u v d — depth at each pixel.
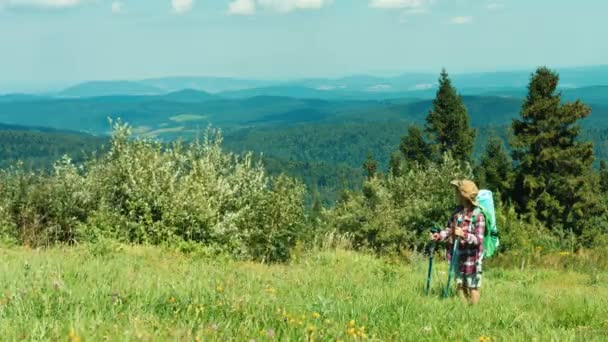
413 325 5.86
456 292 8.91
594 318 7.31
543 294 10.86
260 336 4.68
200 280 7.50
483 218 8.57
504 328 6.29
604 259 19.23
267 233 18.36
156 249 14.84
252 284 8.01
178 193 17.38
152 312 5.24
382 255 21.09
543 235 23.56
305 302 6.69
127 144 18.66
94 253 11.69
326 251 18.02
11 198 16.72
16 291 5.50
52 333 4.13
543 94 59.22
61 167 17.64
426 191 27.95
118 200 18.12
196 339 4.27
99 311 4.98
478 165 71.81
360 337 5.00
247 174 19.78
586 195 55.66
